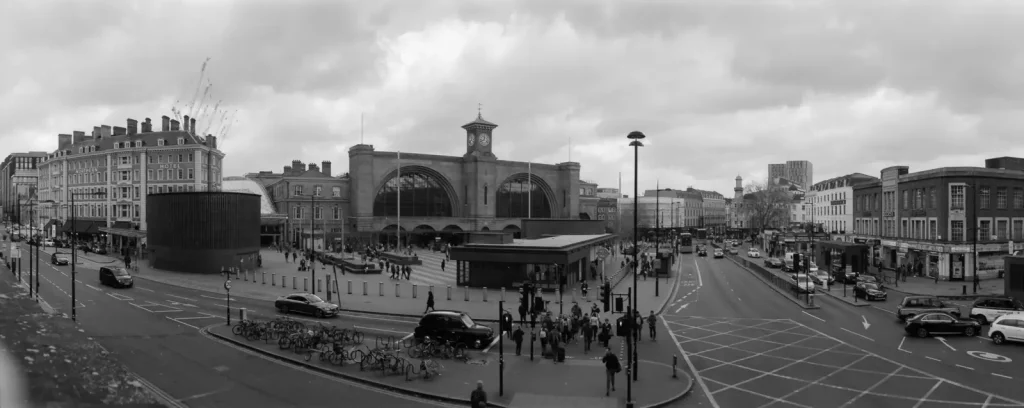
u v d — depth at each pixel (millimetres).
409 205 109312
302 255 74188
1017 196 60062
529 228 83938
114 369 8906
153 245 64750
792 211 165375
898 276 57719
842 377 23344
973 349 28203
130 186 98062
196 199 60062
